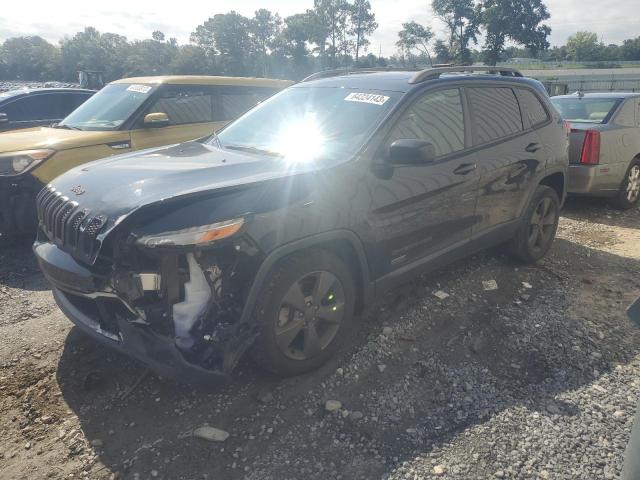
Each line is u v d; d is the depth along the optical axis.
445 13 67.56
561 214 7.04
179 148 3.87
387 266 3.44
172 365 2.51
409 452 2.52
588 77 52.69
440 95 3.84
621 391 2.99
